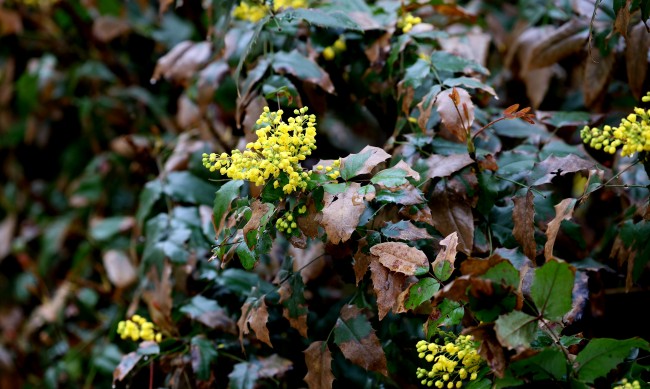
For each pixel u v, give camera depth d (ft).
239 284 3.23
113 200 4.36
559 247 3.03
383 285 2.70
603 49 3.32
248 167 2.72
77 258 4.20
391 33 3.18
